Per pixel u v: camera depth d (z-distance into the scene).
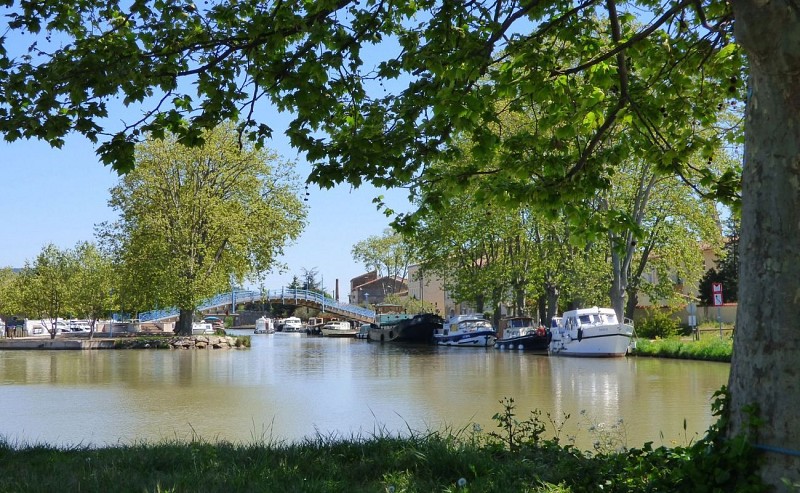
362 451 8.37
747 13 5.43
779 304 5.48
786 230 5.50
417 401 19.34
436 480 7.04
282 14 9.20
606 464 6.86
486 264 57.38
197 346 55.25
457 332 58.88
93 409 18.36
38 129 9.30
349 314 97.31
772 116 5.59
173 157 52.12
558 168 10.78
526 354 44.38
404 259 105.19
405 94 9.56
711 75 10.72
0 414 17.47
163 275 50.91
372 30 9.65
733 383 5.78
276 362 37.81
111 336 66.81
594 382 24.22
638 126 10.95
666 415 15.99
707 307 52.50
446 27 9.27
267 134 9.85
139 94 9.62
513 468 7.15
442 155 10.26
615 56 10.78
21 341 54.56
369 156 9.62
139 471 7.45
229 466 7.54
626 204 40.69
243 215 53.47
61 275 61.59
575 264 42.53
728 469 5.54
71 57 9.59
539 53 10.02
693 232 42.22
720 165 33.59
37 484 6.70
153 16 9.73
